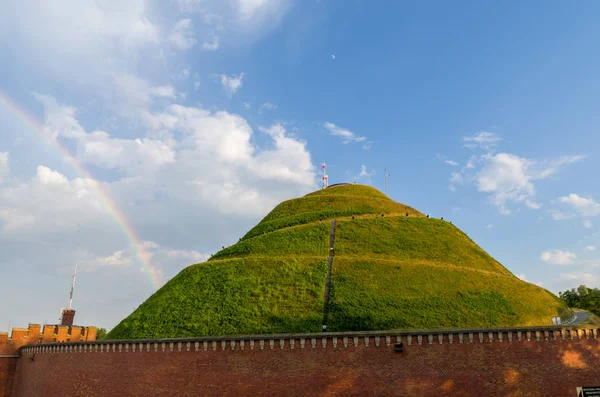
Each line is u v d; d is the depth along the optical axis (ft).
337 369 117.50
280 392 119.65
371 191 308.60
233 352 126.21
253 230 250.98
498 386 111.34
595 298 342.03
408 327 142.41
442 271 177.37
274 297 164.04
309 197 281.13
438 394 112.16
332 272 176.24
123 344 141.79
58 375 158.51
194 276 192.24
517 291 173.17
